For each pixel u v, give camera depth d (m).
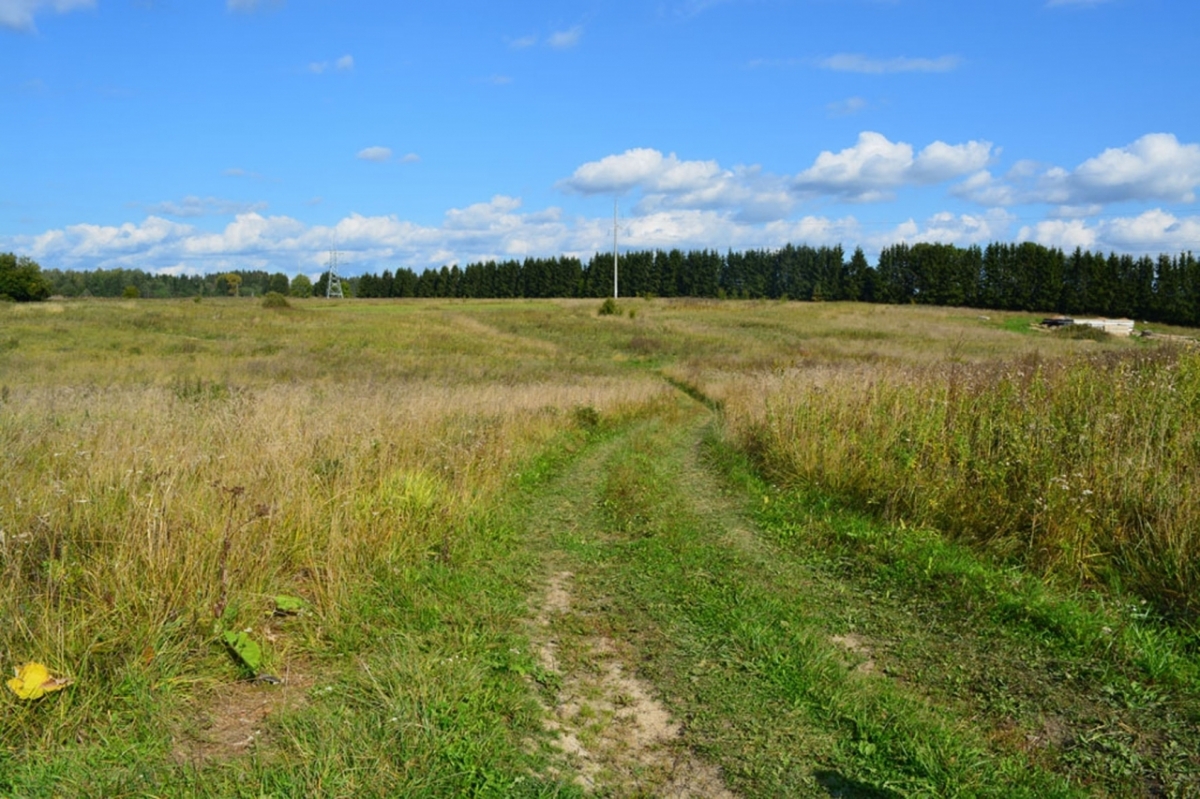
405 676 4.48
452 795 3.46
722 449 13.07
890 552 7.05
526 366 33.94
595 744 4.05
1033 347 44.16
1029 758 4.01
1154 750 4.05
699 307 82.19
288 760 3.57
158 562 4.83
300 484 6.89
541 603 6.09
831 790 3.70
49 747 3.52
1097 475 6.99
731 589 6.43
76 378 22.98
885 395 11.23
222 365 28.89
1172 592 5.62
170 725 3.83
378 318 60.00
